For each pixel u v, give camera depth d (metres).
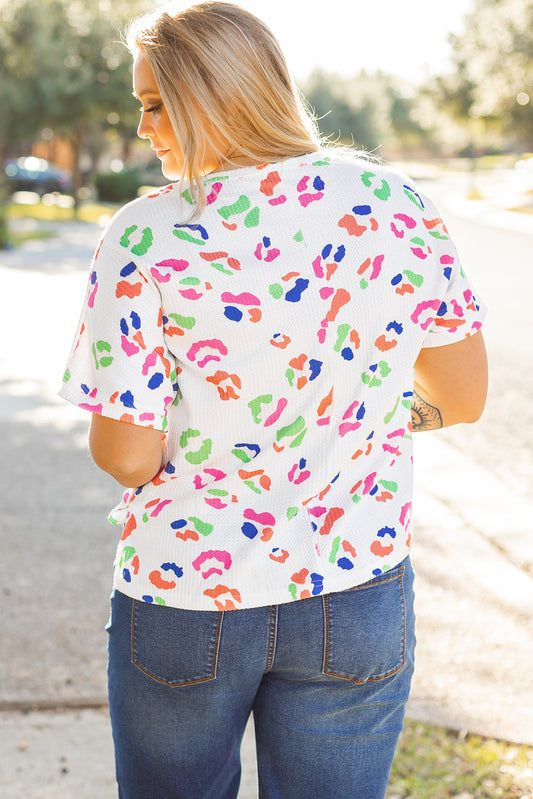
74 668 2.98
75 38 26.52
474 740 2.57
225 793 1.51
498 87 31.92
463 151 94.19
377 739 1.48
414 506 4.58
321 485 1.37
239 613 1.35
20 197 33.34
